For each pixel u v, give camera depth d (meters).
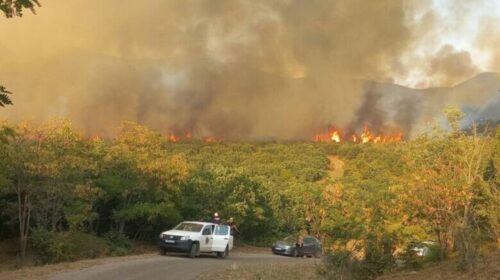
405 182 21.84
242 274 18.31
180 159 36.88
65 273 16.92
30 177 28.34
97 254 30.05
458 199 18.19
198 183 42.28
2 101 9.80
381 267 16.09
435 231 18.98
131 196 35.44
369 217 20.62
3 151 26.20
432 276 13.67
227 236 29.62
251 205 48.41
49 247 27.91
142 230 38.00
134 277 16.66
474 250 13.41
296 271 19.73
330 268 14.91
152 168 34.72
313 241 38.22
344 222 21.17
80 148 31.17
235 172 49.34
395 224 19.09
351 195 31.38
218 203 44.62
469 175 20.66
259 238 52.28
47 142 29.08
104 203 35.44
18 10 9.02
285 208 57.09
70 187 29.41
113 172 34.50
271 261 27.64
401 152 25.97
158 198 35.47
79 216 29.47
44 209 29.17
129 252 33.25
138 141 35.91
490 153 21.81
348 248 16.36
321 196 52.12
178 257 26.59
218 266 21.70
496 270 12.30
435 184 19.39
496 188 20.48
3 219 32.34
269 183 60.84
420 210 19.41
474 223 18.00
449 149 22.17
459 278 12.59
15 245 31.38
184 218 40.38
